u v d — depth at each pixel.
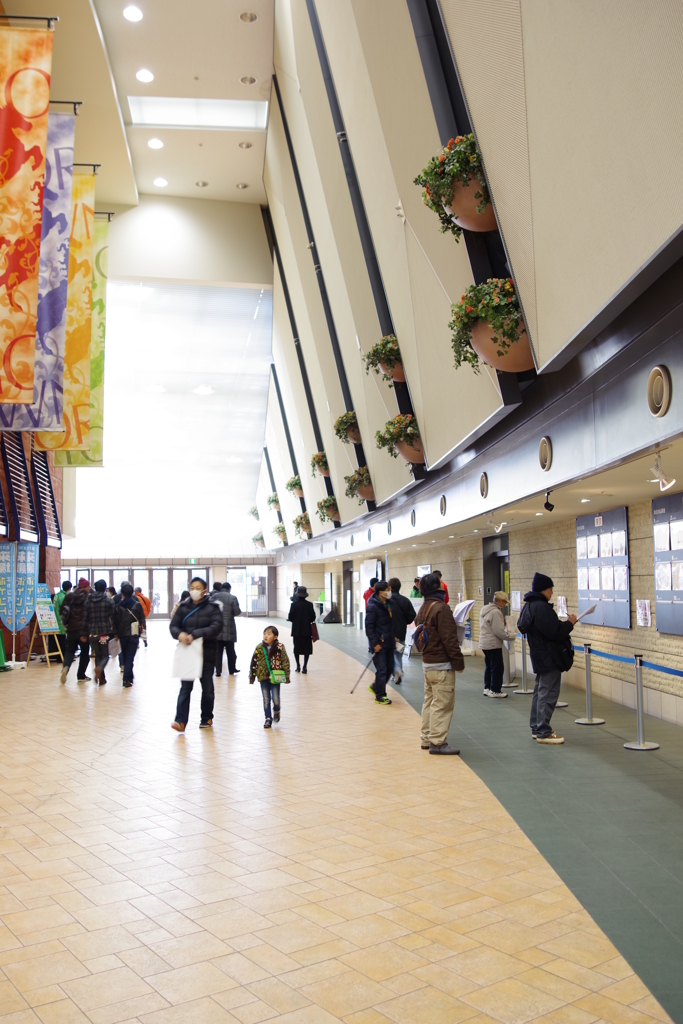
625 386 5.37
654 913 3.70
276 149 17.73
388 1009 2.87
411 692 12.04
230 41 15.95
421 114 7.50
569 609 11.74
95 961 3.29
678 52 3.19
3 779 6.62
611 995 2.94
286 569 39.78
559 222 4.91
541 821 5.20
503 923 3.61
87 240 12.75
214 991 3.02
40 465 19.56
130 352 28.23
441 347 8.92
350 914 3.73
